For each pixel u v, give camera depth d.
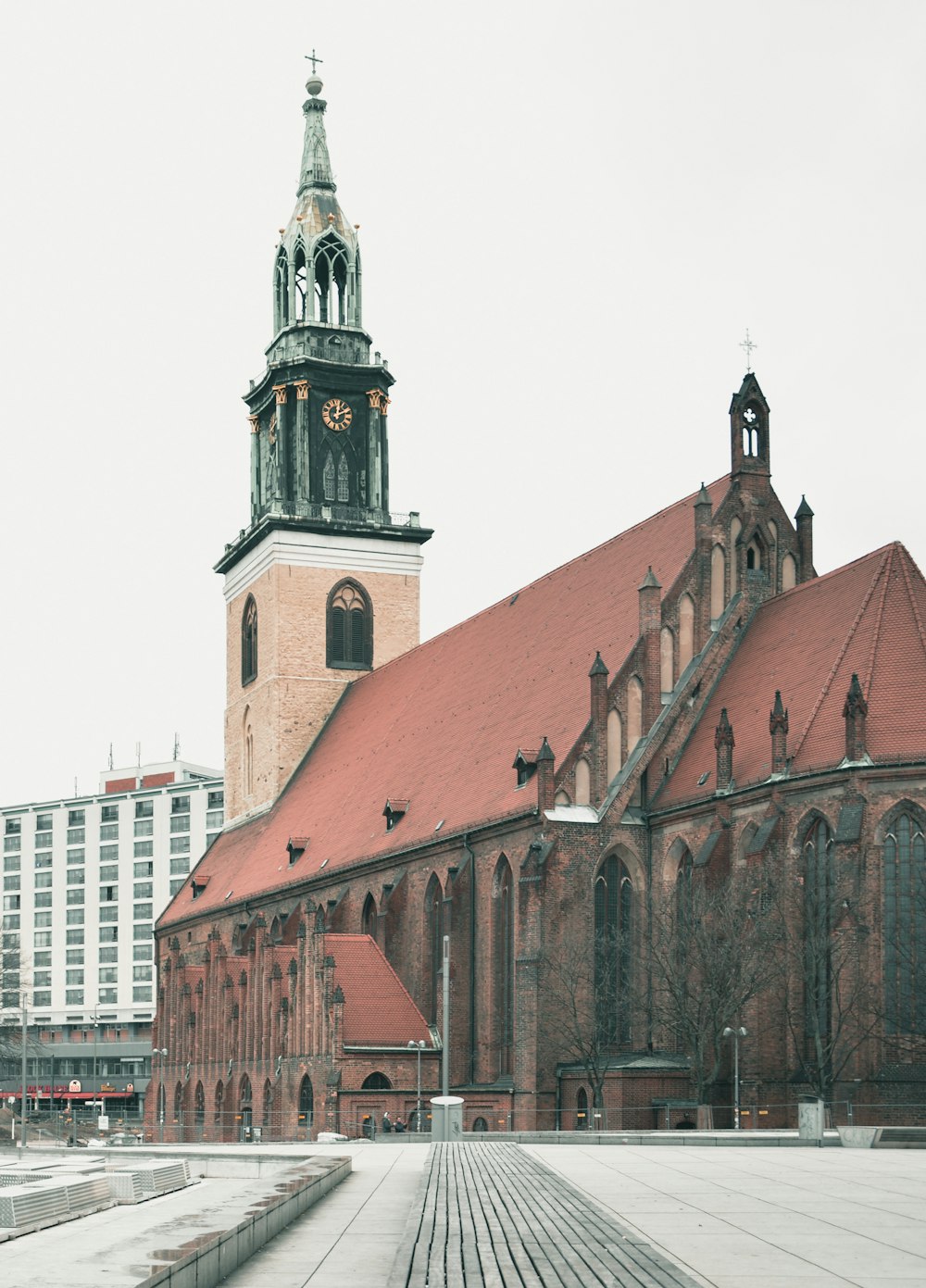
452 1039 95.12
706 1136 62.72
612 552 105.38
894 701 78.75
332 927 111.38
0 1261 21.50
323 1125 93.94
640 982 87.56
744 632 94.12
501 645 113.19
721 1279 23.31
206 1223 26.62
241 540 145.62
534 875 86.81
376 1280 25.27
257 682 142.62
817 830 79.19
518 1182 39.75
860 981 74.62
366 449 141.62
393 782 114.19
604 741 90.25
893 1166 46.97
